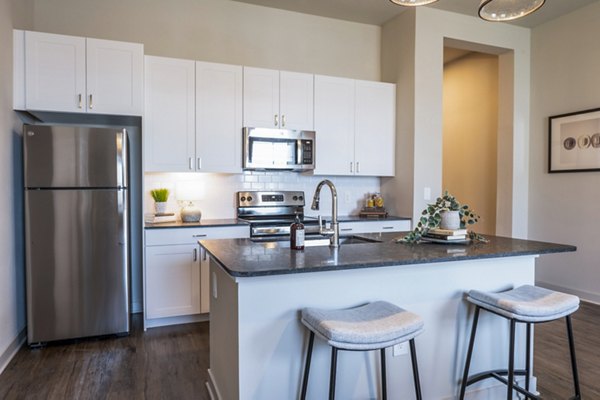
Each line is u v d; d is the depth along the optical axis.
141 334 3.17
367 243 2.34
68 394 2.24
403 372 2.00
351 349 1.50
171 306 3.32
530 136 4.59
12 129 2.88
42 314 2.89
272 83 3.84
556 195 4.30
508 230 4.57
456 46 4.43
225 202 4.02
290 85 3.92
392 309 1.75
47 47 3.02
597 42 3.89
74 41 3.09
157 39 3.76
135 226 3.78
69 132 2.92
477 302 1.99
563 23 4.22
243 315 1.70
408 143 4.20
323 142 4.07
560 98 4.25
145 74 3.39
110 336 3.12
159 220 3.56
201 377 2.46
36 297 2.87
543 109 4.45
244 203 4.02
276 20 4.19
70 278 2.95
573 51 4.12
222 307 2.01
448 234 2.23
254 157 3.72
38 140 2.85
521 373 2.17
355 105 4.21
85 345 2.94
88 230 2.98
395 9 4.19
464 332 2.14
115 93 3.20
